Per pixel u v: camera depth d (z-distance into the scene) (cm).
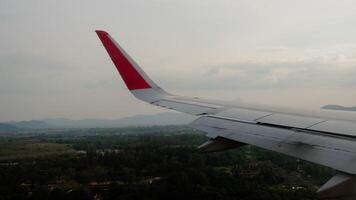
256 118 885
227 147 814
